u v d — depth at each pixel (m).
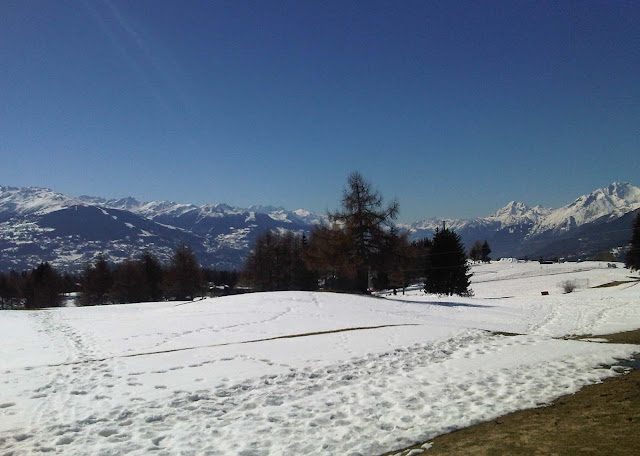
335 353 15.21
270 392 11.03
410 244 43.22
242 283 71.00
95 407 9.82
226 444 7.96
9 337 20.27
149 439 8.19
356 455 7.54
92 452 7.57
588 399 9.70
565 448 6.98
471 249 132.38
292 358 14.46
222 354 14.96
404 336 18.31
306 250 43.94
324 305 29.12
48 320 27.56
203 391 11.00
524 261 119.50
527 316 28.41
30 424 8.77
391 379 12.12
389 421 9.03
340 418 9.28
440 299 40.94
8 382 11.68
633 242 75.94
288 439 8.20
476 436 8.05
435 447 7.71
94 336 20.19
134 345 17.59
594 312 29.27
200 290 71.50
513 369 12.81
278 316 24.83
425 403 10.09
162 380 11.92
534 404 9.73
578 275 75.06
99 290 72.44
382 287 62.34
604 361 13.35
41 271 76.19
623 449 6.66
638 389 9.97
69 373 12.61
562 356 14.24
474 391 10.89
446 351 15.76
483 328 22.27
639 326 21.94
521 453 6.98
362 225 39.78
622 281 61.59
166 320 24.69
